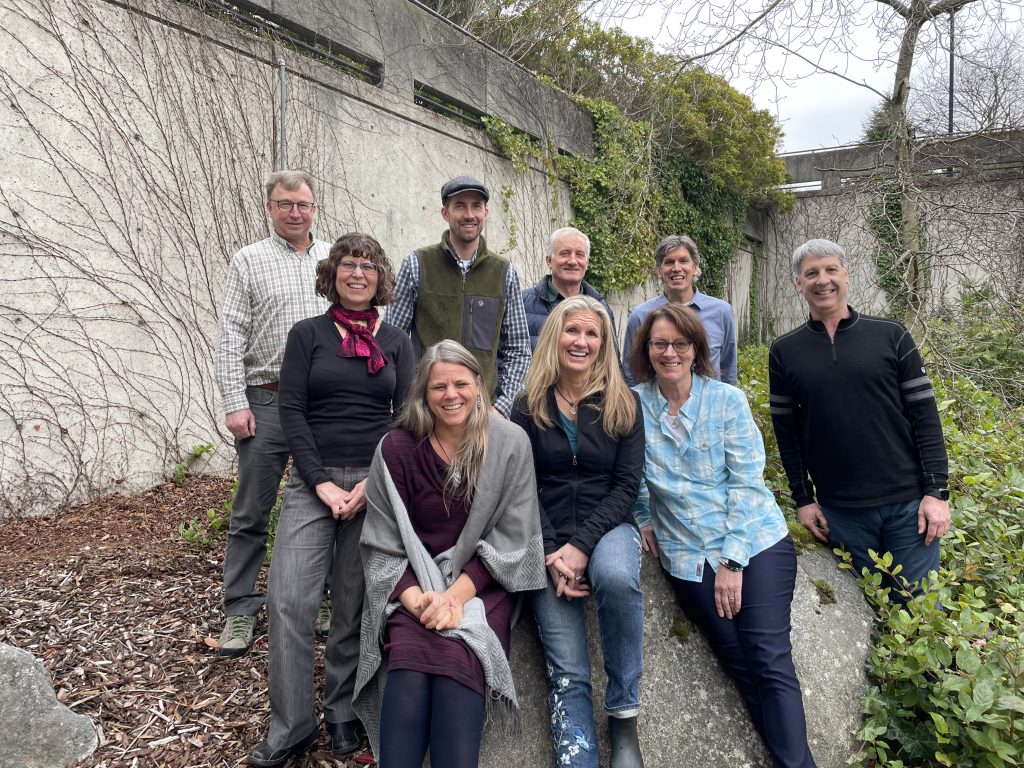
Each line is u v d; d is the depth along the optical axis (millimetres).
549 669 2377
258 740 2365
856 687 2578
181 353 4738
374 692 2250
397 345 2633
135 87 4457
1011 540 3395
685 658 2584
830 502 2980
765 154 13133
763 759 2418
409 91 6609
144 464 4547
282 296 2922
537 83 8539
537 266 8531
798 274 2936
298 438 2436
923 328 6426
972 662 2295
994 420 5008
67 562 3428
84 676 2562
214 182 4914
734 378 4031
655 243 10523
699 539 2582
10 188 3906
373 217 6164
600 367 2553
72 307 4191
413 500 2326
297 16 5453
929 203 6617
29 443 4027
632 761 2227
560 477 2533
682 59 6258
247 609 2857
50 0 4035
